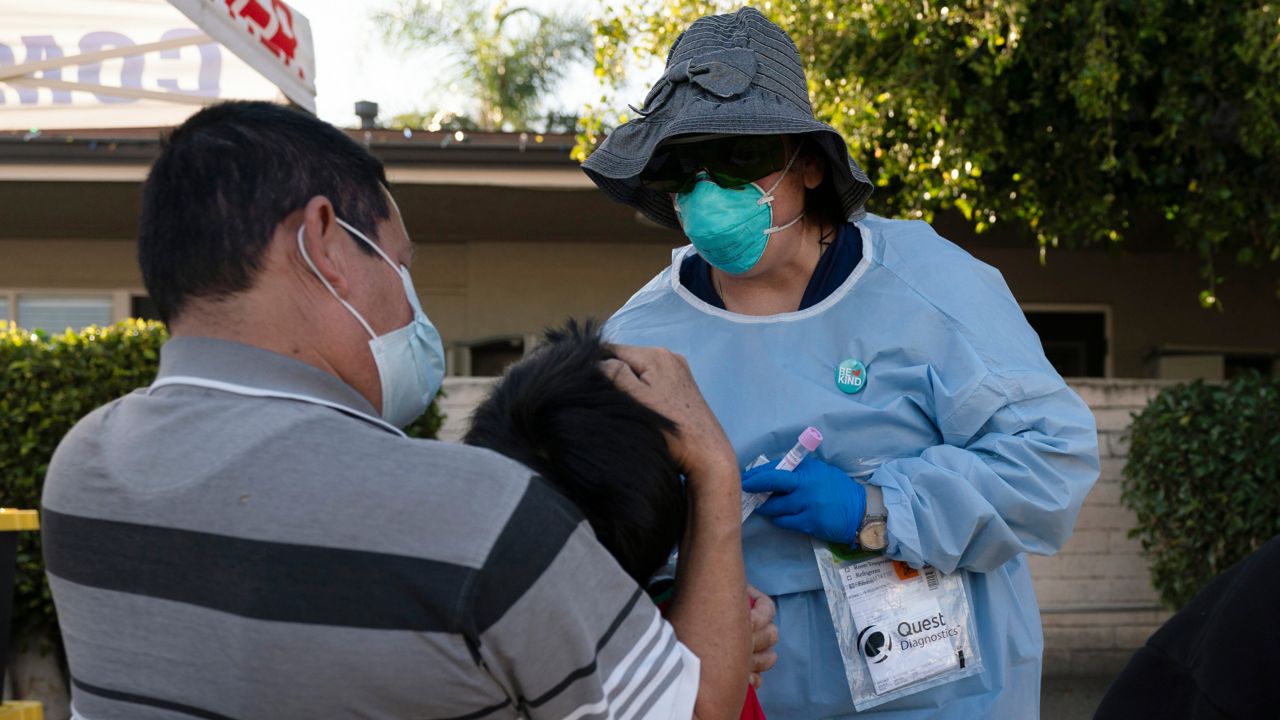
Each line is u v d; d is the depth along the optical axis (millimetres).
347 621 1082
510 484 1140
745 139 1949
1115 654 6219
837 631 1921
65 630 1222
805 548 1979
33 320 8195
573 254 8406
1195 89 6215
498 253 8398
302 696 1090
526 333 8359
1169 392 5875
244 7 3410
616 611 1176
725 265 2029
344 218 1282
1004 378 1920
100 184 7098
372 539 1095
